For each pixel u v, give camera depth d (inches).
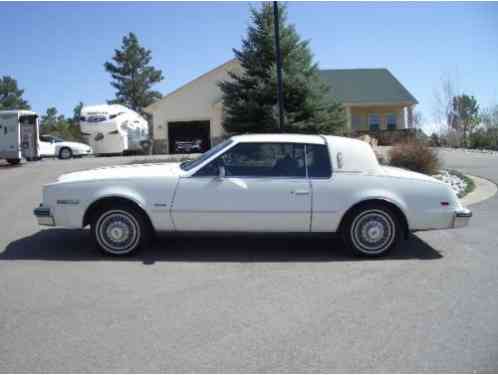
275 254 264.4
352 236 254.1
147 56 2425.0
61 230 326.3
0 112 940.6
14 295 199.8
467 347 151.8
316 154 256.2
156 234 306.3
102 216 255.6
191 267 239.9
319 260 253.0
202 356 146.6
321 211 250.7
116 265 243.6
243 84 871.1
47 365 141.3
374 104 1337.4
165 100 1211.9
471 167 673.6
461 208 257.3
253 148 256.7
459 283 214.1
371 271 233.1
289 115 815.1
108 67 2380.7
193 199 251.6
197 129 1229.1
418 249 273.7
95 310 183.2
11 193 522.3
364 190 250.7
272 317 176.1
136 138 1258.6
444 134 1347.2
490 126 1310.3
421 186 253.4
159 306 187.2
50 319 174.6
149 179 253.4
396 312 180.5
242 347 152.3
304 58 863.7
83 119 1194.0
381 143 1220.5
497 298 195.0
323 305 187.8
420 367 139.7
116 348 151.9
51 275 227.0
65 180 261.3
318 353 148.3
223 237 301.7
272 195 250.2
